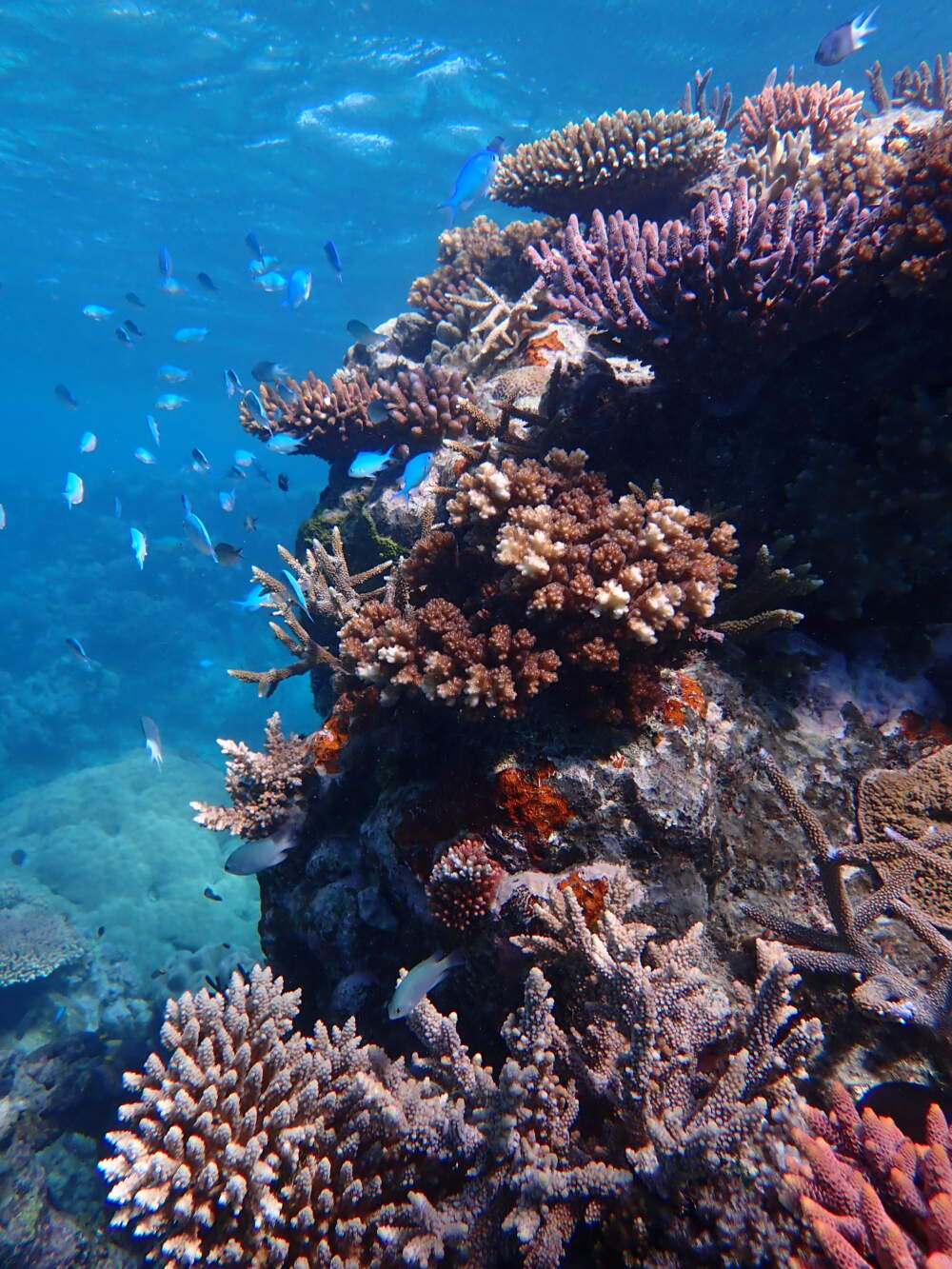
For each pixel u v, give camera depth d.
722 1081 0.56
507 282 1.45
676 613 0.75
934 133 0.81
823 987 0.68
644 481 0.97
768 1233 0.53
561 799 0.70
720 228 0.82
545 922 0.66
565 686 0.75
